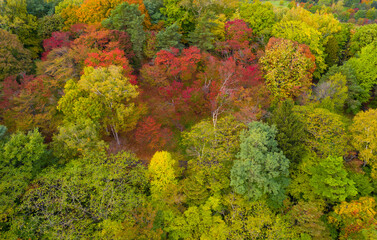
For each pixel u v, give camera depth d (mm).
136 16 37250
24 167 23281
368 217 22516
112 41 35375
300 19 50281
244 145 25484
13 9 42188
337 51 49594
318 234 22062
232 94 32625
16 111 29062
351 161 28016
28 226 21203
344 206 23672
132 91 29047
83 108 27109
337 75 38094
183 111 36188
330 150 27016
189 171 28578
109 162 26969
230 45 40969
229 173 27609
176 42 37562
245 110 30656
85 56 33000
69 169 25438
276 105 36594
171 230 24719
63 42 38875
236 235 23641
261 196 26469
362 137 27078
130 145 32438
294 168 27875
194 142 30672
